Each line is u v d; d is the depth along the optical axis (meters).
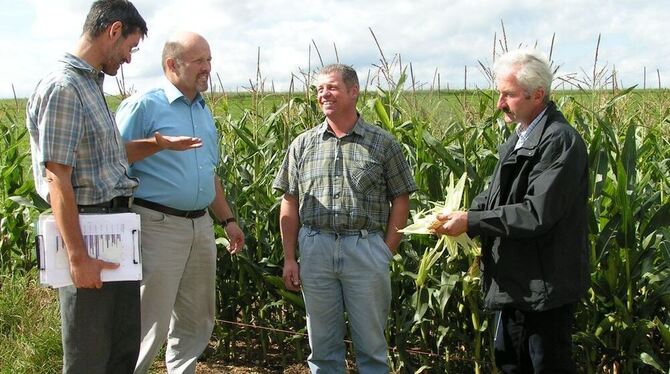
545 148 3.04
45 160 2.92
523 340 3.33
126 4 3.13
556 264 3.08
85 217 3.04
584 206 3.16
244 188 4.90
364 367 3.81
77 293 3.12
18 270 5.76
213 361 5.05
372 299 3.70
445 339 4.43
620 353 3.96
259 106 5.57
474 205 3.60
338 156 3.67
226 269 4.97
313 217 3.72
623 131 5.06
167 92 3.78
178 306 4.09
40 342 4.50
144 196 3.71
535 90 3.09
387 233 3.78
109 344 3.22
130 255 3.08
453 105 4.99
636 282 3.93
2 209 6.00
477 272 3.76
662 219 3.84
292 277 3.92
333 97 3.59
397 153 3.72
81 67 3.05
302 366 4.90
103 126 3.12
